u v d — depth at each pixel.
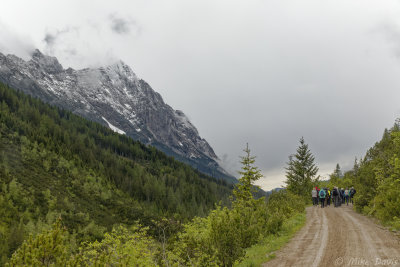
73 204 132.25
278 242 12.47
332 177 51.16
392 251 8.57
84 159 196.88
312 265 8.02
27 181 135.50
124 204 155.38
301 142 44.72
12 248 73.00
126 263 7.78
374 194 20.59
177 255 10.73
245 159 24.98
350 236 11.69
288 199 27.38
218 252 9.77
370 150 27.33
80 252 7.03
